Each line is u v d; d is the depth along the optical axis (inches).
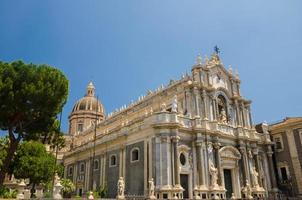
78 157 2423.7
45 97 1219.9
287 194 2015.3
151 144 1576.0
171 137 1549.0
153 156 1544.0
